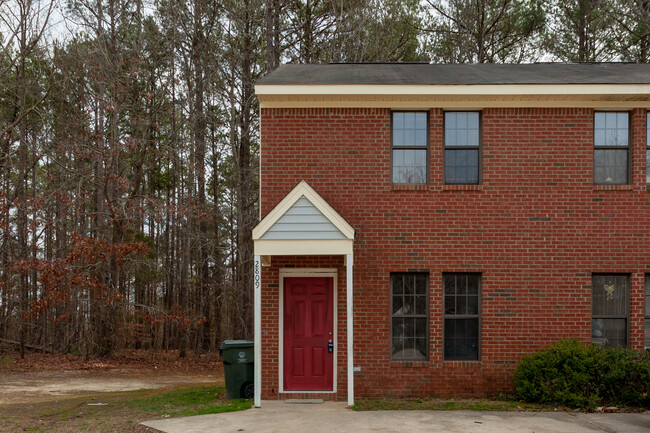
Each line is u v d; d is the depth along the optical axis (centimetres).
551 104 1184
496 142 1186
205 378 2033
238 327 2692
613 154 1203
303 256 1169
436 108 1191
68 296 2231
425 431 855
